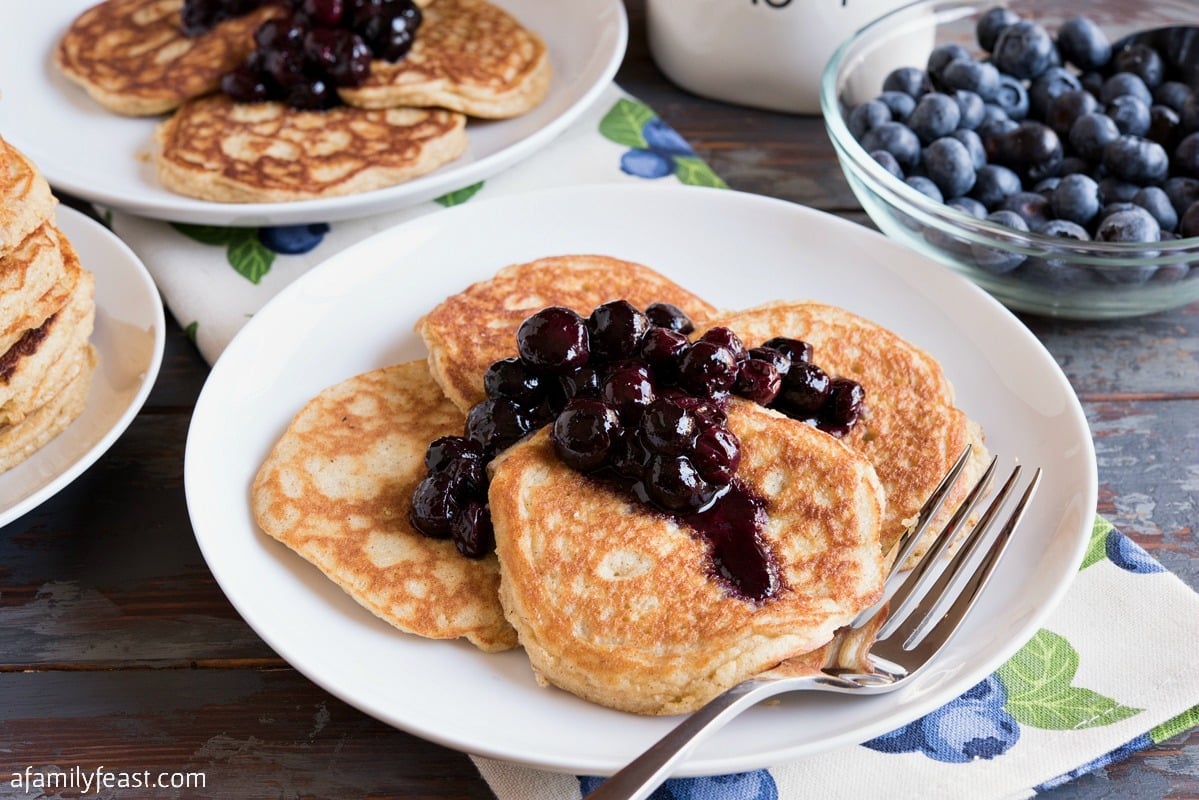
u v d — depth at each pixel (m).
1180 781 0.46
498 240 0.56
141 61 0.65
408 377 0.53
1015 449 0.51
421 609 0.47
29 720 0.47
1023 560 0.48
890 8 0.65
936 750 0.46
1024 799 0.45
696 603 0.46
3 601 0.50
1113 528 0.50
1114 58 0.64
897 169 0.60
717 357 0.48
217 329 0.56
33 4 0.68
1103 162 0.60
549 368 0.48
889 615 0.46
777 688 0.44
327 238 0.60
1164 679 0.47
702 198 0.57
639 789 0.42
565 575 0.46
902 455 0.50
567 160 0.63
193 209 0.58
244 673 0.48
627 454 0.47
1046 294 0.57
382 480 0.50
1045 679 0.47
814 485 0.47
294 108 0.63
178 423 0.54
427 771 0.46
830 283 0.55
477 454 0.49
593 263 0.55
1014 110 0.63
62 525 0.51
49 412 0.51
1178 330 0.58
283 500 0.49
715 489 0.47
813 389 0.49
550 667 0.45
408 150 0.61
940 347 0.53
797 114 0.68
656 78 0.70
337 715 0.47
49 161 0.61
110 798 0.46
